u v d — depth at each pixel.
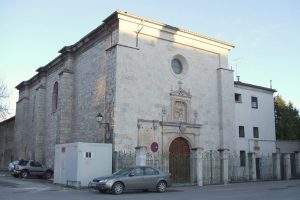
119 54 28.69
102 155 26.06
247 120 38.41
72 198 17.66
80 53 35.84
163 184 22.06
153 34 30.91
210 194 19.97
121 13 28.89
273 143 40.31
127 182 20.77
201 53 34.22
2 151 57.22
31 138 46.59
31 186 24.62
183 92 31.98
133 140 28.12
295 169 38.81
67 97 36.00
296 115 52.84
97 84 31.55
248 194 19.64
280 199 16.84
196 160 29.84
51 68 42.41
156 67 30.69
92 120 31.66
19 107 52.47
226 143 33.78
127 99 28.47
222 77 34.91
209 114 33.59
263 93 40.75
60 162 27.17
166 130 30.17
